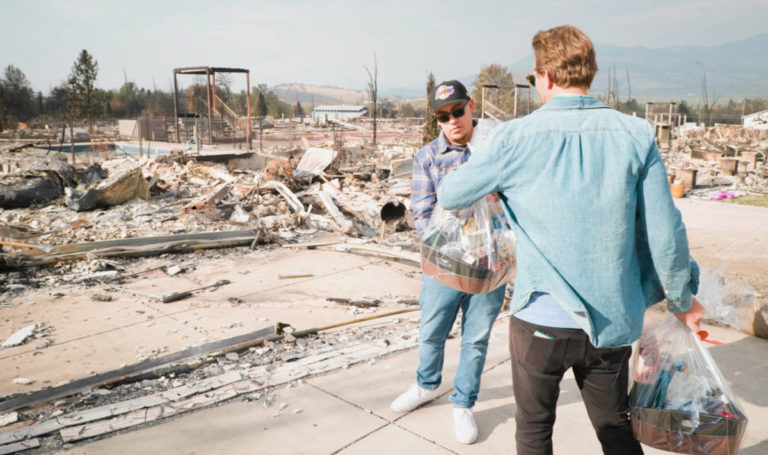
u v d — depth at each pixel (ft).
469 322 8.73
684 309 5.60
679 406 5.89
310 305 16.06
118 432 8.91
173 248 21.75
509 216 5.73
